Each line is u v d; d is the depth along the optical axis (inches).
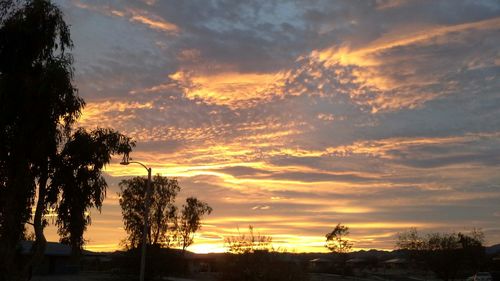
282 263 1180.5
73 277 2437.3
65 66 868.0
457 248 2620.6
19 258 943.0
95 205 903.1
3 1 892.0
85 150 885.2
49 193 876.0
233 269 1160.8
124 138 941.8
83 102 884.0
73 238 899.4
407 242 2898.6
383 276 2923.2
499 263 2827.3
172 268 2346.2
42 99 836.0
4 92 828.0
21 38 865.5
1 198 845.2
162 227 2397.9
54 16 892.0
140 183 2352.4
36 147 844.6
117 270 2338.8
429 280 2672.2
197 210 2608.3
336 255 3051.2
